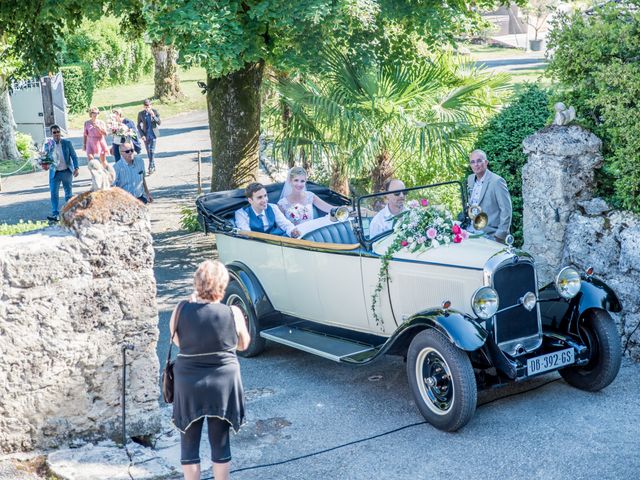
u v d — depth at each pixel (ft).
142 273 20.40
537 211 29.37
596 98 27.89
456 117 40.68
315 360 27.89
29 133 95.30
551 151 28.43
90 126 65.77
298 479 19.27
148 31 34.88
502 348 22.22
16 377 19.13
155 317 20.72
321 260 26.03
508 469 19.30
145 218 20.27
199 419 17.54
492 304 21.01
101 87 140.26
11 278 18.74
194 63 34.22
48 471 18.95
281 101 43.16
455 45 41.57
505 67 129.08
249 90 43.96
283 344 28.73
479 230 25.79
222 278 17.98
